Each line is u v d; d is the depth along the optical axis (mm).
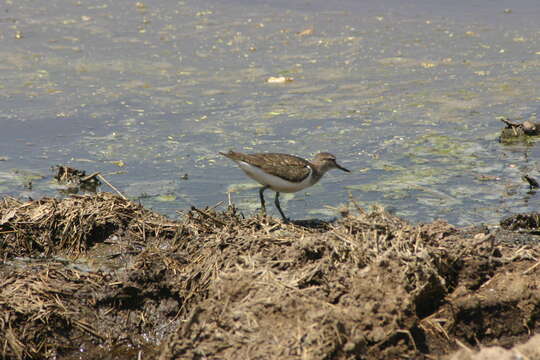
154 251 10594
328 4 27859
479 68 20672
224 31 24406
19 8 26422
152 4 27641
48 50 22094
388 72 20547
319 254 9570
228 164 15031
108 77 20078
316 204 13148
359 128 16750
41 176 14383
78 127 16891
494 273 9711
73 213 11359
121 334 9602
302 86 19562
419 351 8727
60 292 9891
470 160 15000
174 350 8289
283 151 15445
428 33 24078
